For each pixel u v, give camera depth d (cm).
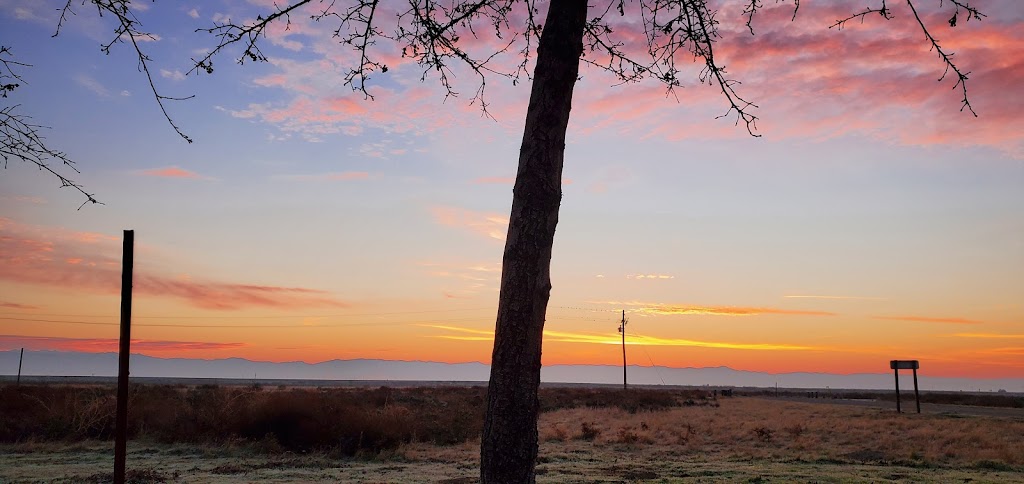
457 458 2005
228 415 2166
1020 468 1656
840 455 1992
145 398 2678
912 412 3450
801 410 3953
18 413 2262
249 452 1983
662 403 5300
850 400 6156
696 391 9738
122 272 779
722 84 513
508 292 425
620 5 526
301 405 2147
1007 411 3641
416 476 1545
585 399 5853
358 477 1517
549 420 3794
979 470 1634
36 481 1349
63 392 2616
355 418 2145
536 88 452
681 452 2162
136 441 2181
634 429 2980
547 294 430
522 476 404
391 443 2141
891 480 1412
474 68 521
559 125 446
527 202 434
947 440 2208
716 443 2436
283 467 1714
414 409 3719
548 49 454
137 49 396
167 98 404
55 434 2130
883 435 2408
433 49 505
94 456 1847
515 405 411
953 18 445
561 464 1816
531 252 427
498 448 407
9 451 1928
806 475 1502
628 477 1499
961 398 6228
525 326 419
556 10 461
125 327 765
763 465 1759
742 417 3619
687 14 511
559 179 445
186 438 2131
